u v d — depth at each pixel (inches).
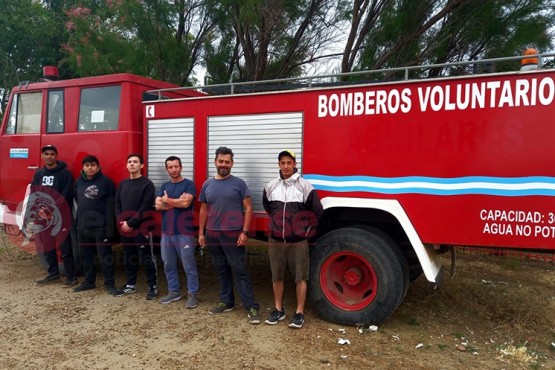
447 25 261.7
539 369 138.6
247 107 183.6
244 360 139.1
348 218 174.1
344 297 171.0
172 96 236.4
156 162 203.9
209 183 175.5
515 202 140.9
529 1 248.7
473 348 152.8
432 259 159.6
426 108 153.0
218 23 347.3
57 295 202.4
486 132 144.5
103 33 341.1
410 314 184.2
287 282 228.2
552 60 252.4
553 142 136.3
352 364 137.7
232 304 182.9
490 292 217.2
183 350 145.9
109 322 169.9
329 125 168.6
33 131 237.9
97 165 199.8
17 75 597.9
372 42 283.0
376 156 160.9
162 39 336.5
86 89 221.1
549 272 262.5
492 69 153.9
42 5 647.1
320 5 309.6
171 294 193.3
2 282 222.4
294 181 161.8
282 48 320.8
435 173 151.9
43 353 143.6
